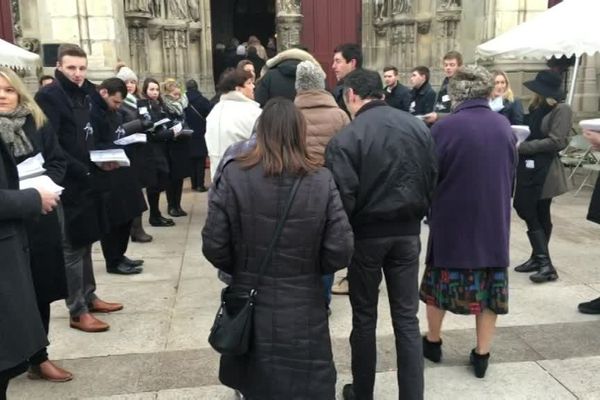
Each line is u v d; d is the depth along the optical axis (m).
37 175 3.05
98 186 4.25
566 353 3.73
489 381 3.40
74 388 3.40
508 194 3.23
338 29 13.02
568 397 3.23
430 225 3.34
